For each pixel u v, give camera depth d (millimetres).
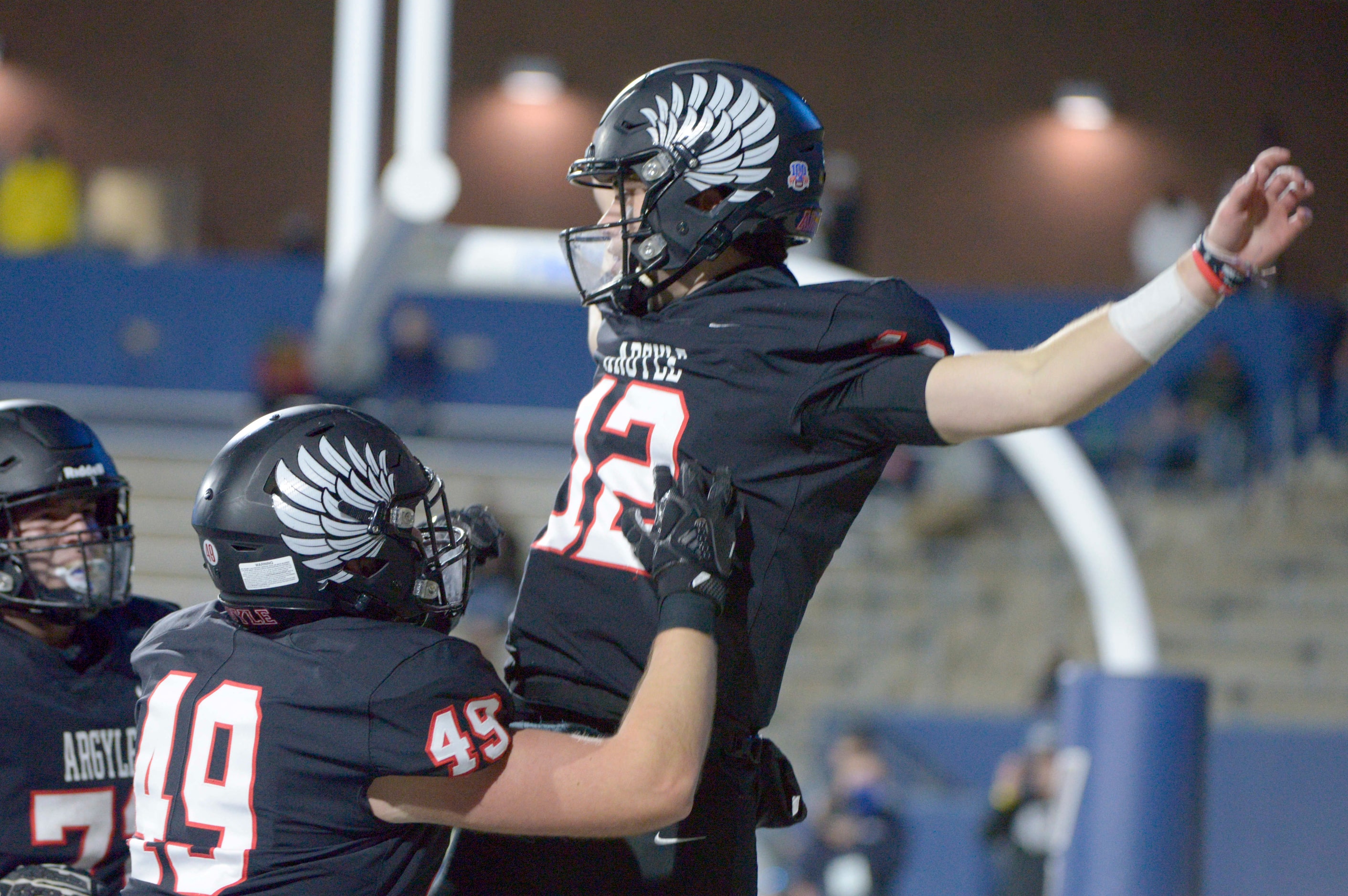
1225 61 50812
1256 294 37219
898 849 22203
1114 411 37312
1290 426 36906
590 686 6492
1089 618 33719
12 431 7770
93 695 7918
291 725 6051
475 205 50875
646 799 5719
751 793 6656
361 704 5973
